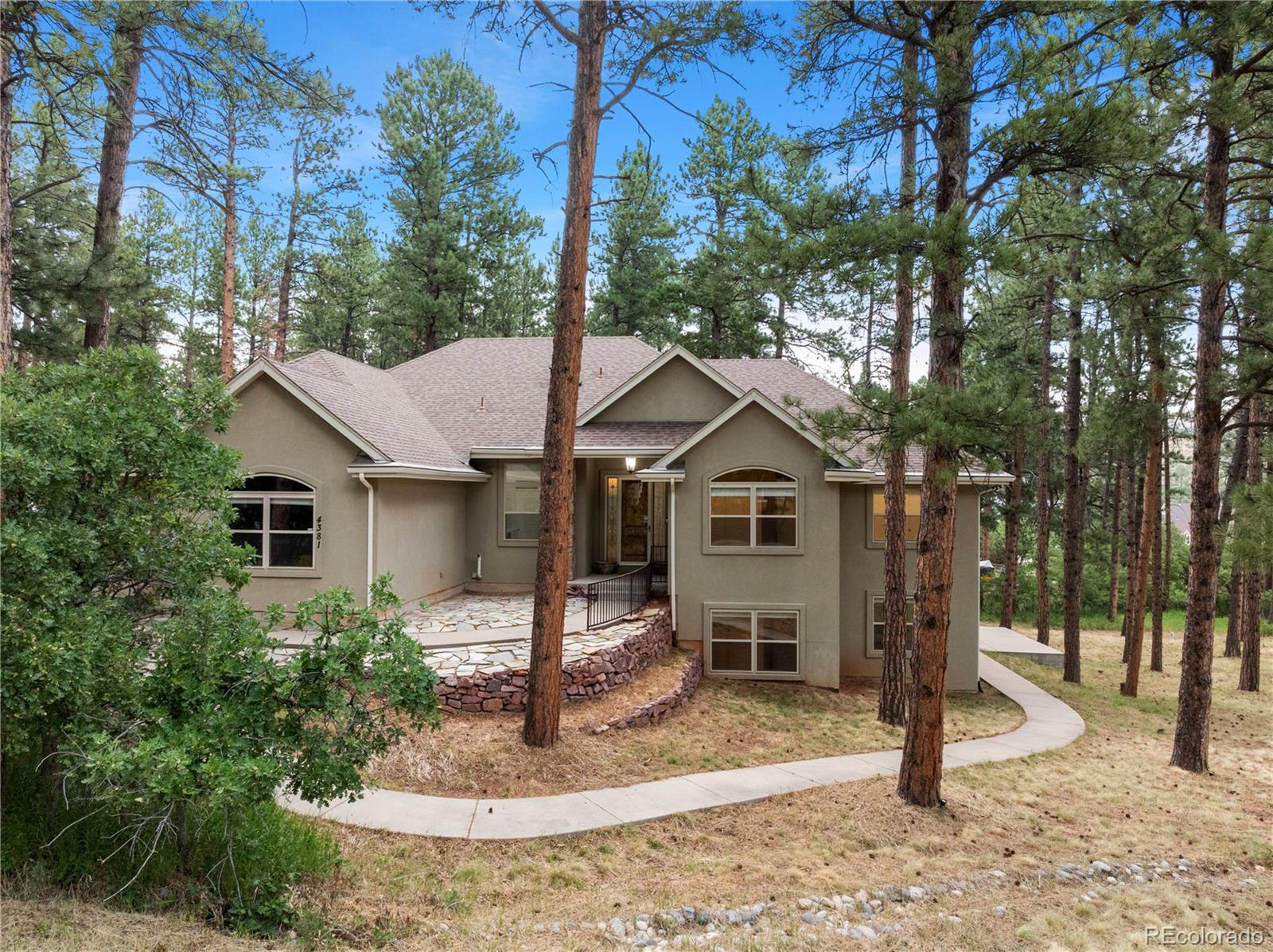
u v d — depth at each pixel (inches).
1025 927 254.7
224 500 282.7
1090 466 1257.4
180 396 277.4
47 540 218.5
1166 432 712.4
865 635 673.6
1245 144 577.9
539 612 405.4
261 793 206.8
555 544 407.8
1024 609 1273.4
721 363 861.2
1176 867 325.1
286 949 210.4
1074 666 749.9
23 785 252.7
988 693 665.6
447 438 761.6
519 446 743.7
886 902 272.2
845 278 334.6
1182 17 400.5
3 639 198.4
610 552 802.2
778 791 379.6
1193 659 482.9
